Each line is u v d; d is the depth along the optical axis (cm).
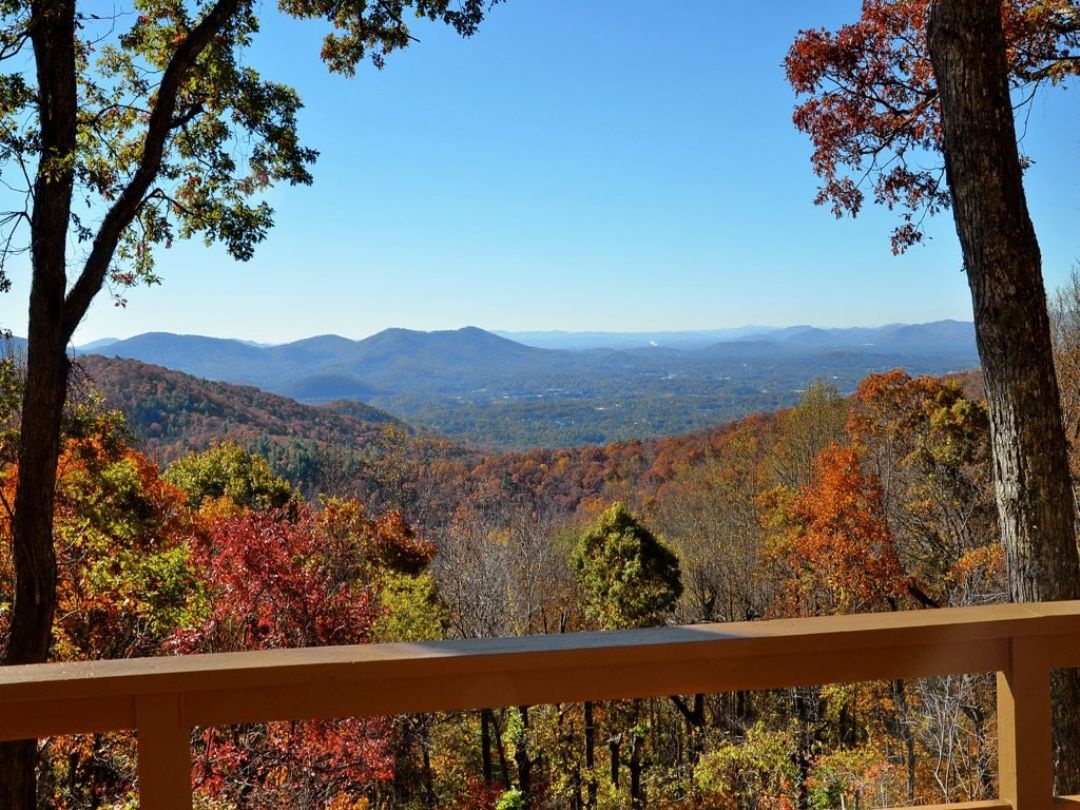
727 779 1393
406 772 1673
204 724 122
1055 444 342
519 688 128
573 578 2550
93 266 702
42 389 671
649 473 5544
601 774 1647
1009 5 616
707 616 2384
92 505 1107
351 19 796
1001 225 340
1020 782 142
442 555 2428
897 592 2184
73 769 981
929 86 670
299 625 1094
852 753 1377
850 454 2327
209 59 789
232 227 802
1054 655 144
